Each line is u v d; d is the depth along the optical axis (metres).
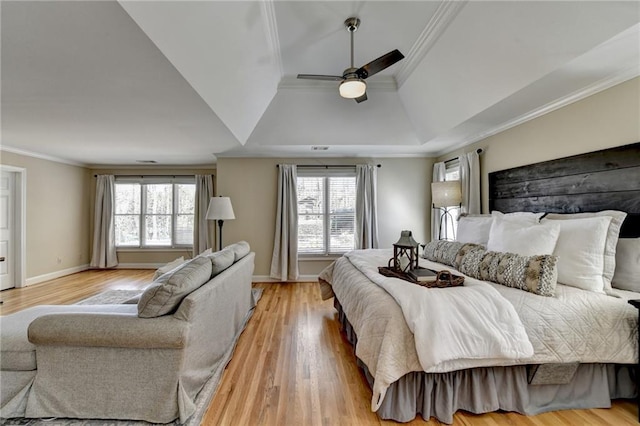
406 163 5.24
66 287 4.68
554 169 2.65
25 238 4.74
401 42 2.71
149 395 1.65
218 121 3.08
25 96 2.39
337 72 3.27
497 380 1.75
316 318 3.40
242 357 2.47
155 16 1.52
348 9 2.25
